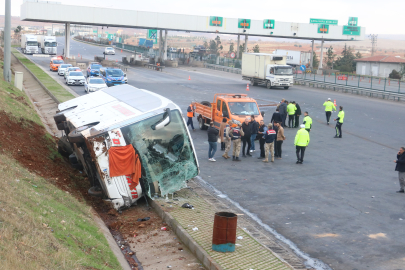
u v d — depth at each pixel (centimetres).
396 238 952
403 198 1244
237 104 2109
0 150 1122
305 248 895
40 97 3169
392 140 2172
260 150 1797
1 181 833
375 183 1401
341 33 7738
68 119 1309
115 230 963
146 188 1105
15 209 708
